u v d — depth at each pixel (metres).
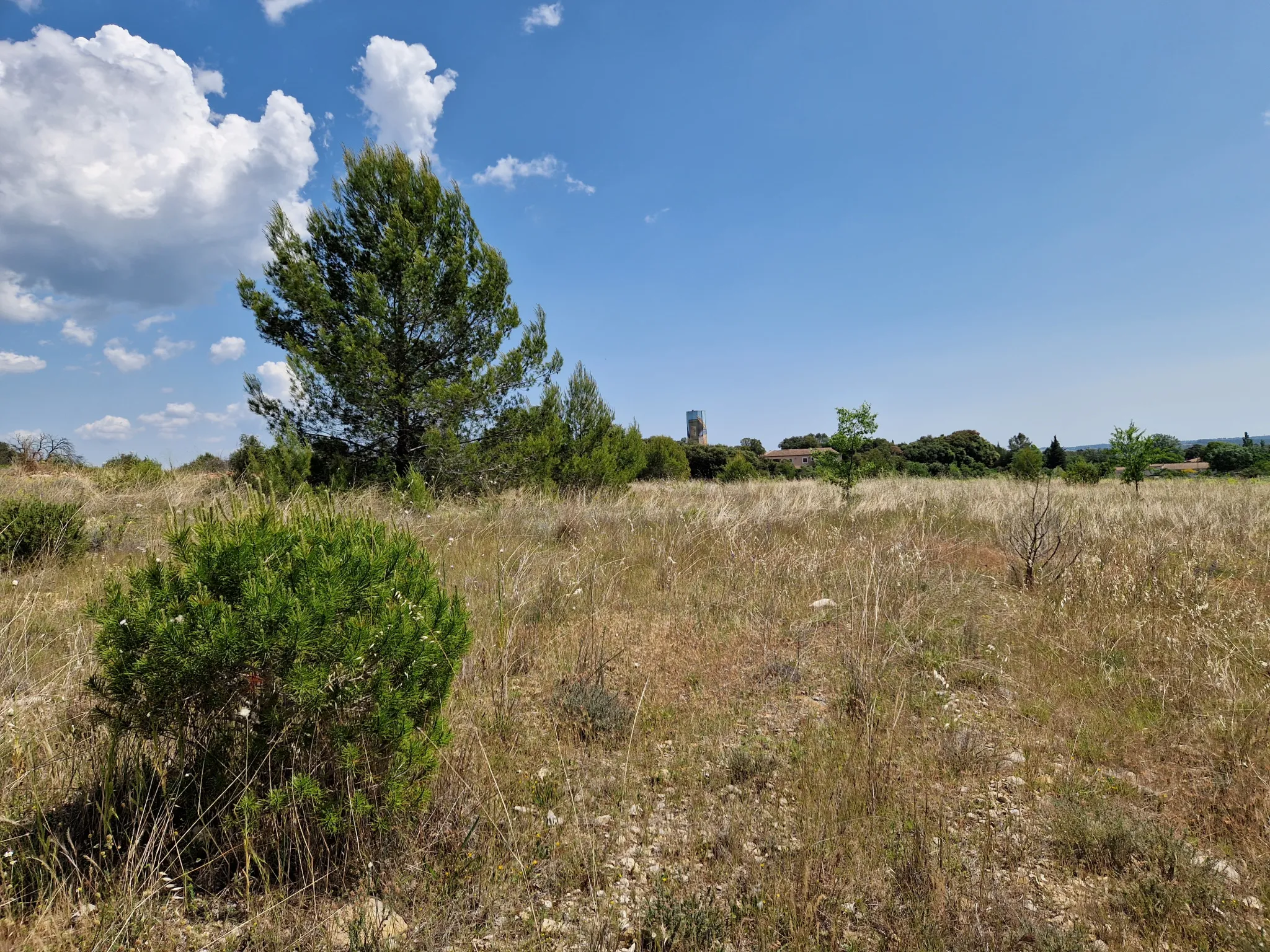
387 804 2.35
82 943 1.89
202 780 2.27
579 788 2.87
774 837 2.51
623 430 18.77
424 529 8.28
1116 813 2.55
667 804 2.79
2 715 2.82
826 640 4.75
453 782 2.76
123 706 2.23
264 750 2.22
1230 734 3.04
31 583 5.54
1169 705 3.51
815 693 3.91
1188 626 4.53
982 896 2.12
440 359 13.97
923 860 2.26
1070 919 2.08
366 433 13.20
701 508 9.83
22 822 2.27
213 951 1.92
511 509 10.45
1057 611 5.02
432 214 13.60
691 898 2.15
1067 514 8.67
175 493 10.35
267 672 2.19
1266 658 3.92
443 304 13.38
